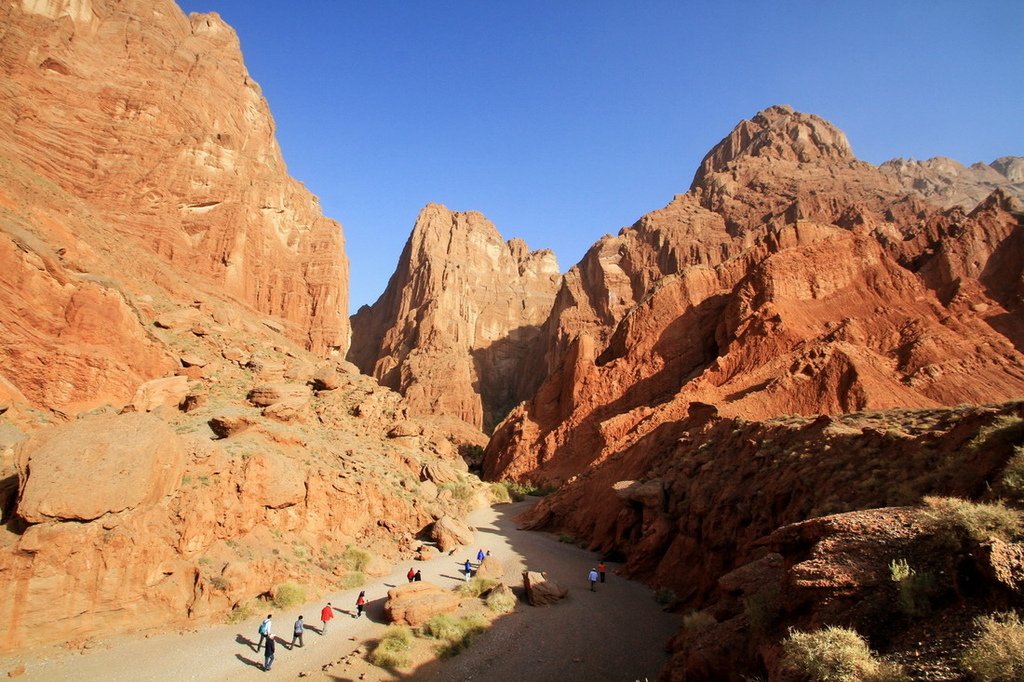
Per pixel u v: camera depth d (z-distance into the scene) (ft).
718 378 185.78
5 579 54.75
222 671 54.95
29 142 155.63
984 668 21.98
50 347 95.40
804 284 215.92
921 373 160.86
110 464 63.82
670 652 60.95
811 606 34.83
